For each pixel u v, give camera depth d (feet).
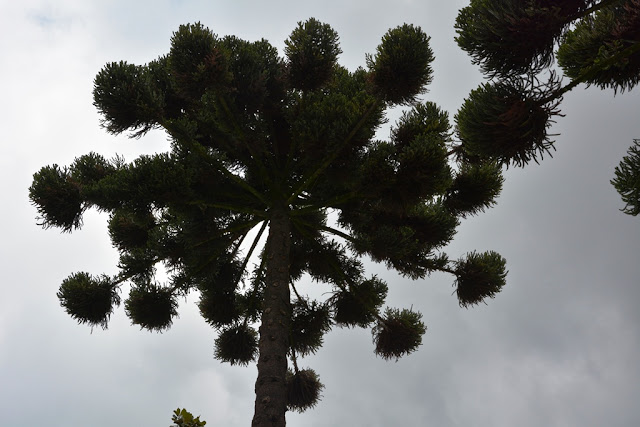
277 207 30.14
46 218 30.25
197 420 13.99
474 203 34.04
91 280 31.53
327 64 27.99
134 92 26.30
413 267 33.55
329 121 26.21
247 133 29.48
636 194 18.26
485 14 19.66
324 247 34.09
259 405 22.38
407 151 26.07
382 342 33.60
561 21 18.93
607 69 19.26
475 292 33.42
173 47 25.53
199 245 31.24
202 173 28.63
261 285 34.58
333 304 34.78
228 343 35.42
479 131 20.45
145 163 26.48
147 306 32.78
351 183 27.68
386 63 24.98
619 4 19.17
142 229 34.47
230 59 28.55
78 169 32.76
